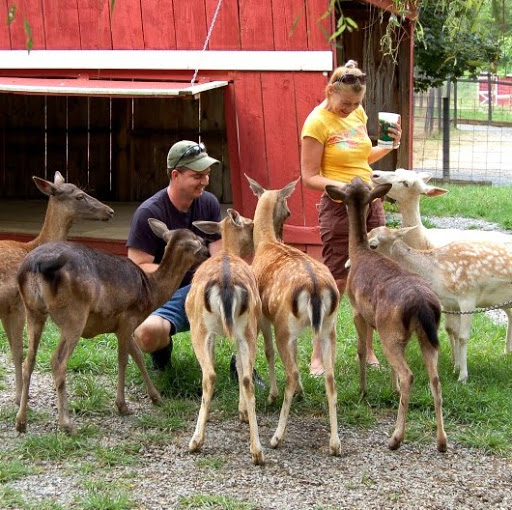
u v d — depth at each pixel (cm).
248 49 941
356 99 630
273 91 940
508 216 1352
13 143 1325
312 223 939
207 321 507
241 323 501
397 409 599
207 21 952
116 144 1312
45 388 625
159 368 643
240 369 560
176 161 606
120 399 576
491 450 536
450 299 653
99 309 540
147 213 613
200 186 614
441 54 1468
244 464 507
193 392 618
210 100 1274
